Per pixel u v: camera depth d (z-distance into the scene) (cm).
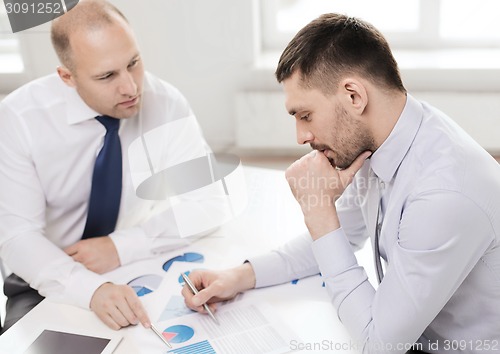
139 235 131
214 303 110
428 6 289
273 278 116
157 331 101
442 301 90
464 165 90
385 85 94
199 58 264
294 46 97
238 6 258
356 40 92
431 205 87
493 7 289
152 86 155
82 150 146
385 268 120
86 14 123
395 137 96
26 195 141
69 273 119
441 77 273
